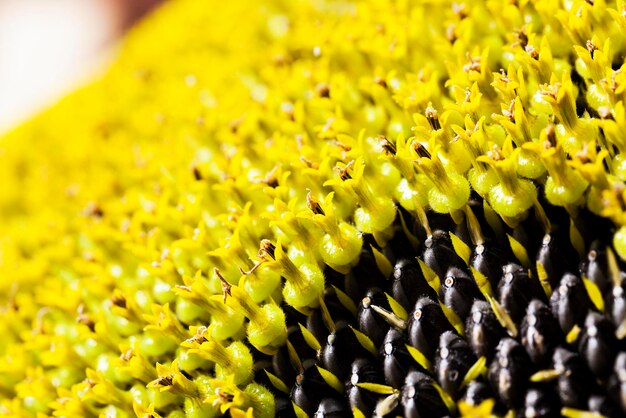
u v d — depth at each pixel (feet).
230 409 0.83
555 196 0.80
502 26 0.91
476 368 0.80
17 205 1.12
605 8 0.86
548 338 0.79
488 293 0.81
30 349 0.96
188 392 0.85
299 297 0.84
